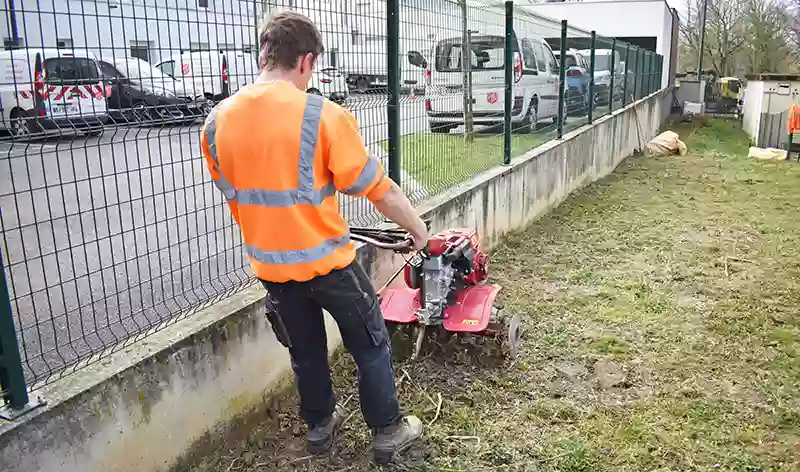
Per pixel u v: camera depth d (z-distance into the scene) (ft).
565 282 19.97
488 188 22.22
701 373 14.23
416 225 9.76
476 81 22.33
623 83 47.57
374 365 10.20
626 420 12.37
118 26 9.68
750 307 18.08
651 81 66.90
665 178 39.50
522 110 27.89
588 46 41.81
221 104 9.41
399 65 16.40
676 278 20.49
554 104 31.96
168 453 10.13
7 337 8.13
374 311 10.02
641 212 29.78
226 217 20.25
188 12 10.69
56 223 19.95
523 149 28.58
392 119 16.42
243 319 11.45
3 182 22.26
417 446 11.30
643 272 21.04
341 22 14.28
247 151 8.95
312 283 9.38
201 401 10.68
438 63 19.34
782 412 12.66
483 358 14.47
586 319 17.06
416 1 17.58
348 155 8.98
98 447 9.04
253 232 9.30
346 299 9.61
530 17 29.14
